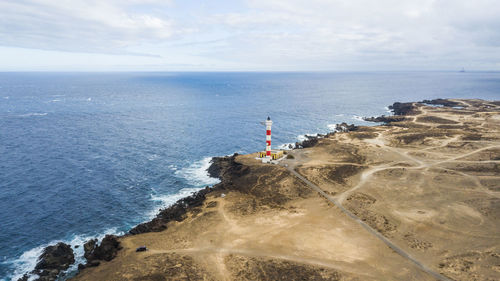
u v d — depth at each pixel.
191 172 91.25
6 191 75.88
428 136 116.69
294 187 73.62
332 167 85.19
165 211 65.31
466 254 47.09
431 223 56.84
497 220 56.41
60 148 110.44
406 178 77.44
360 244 50.91
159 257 48.59
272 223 58.75
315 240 52.41
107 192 77.06
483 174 77.12
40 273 48.22
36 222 63.28
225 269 45.16
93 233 60.16
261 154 95.69
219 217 62.00
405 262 45.78
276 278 42.53
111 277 43.66
